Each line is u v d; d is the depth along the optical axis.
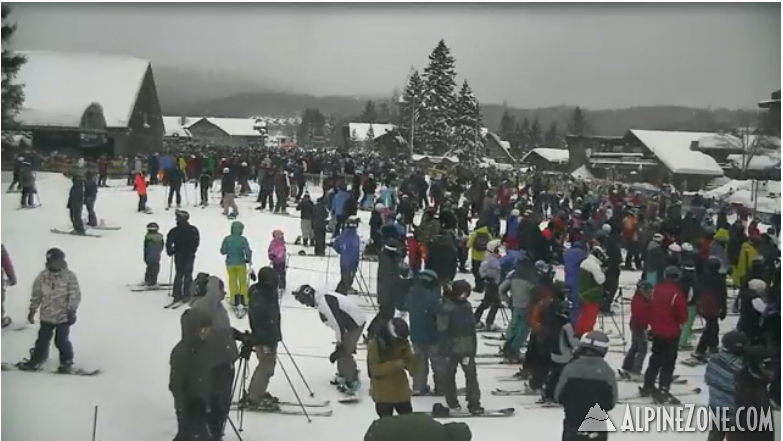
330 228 19.03
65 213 20.42
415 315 8.77
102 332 10.98
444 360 8.49
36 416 7.86
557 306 8.93
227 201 21.47
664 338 9.00
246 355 8.29
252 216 21.70
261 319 8.24
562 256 15.00
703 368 10.62
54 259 9.20
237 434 7.43
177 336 10.95
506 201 20.02
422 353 8.80
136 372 9.43
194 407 7.11
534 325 9.07
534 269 10.36
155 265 13.71
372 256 16.72
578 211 18.66
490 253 12.06
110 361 9.80
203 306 7.19
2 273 11.02
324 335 11.29
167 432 7.75
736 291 14.45
